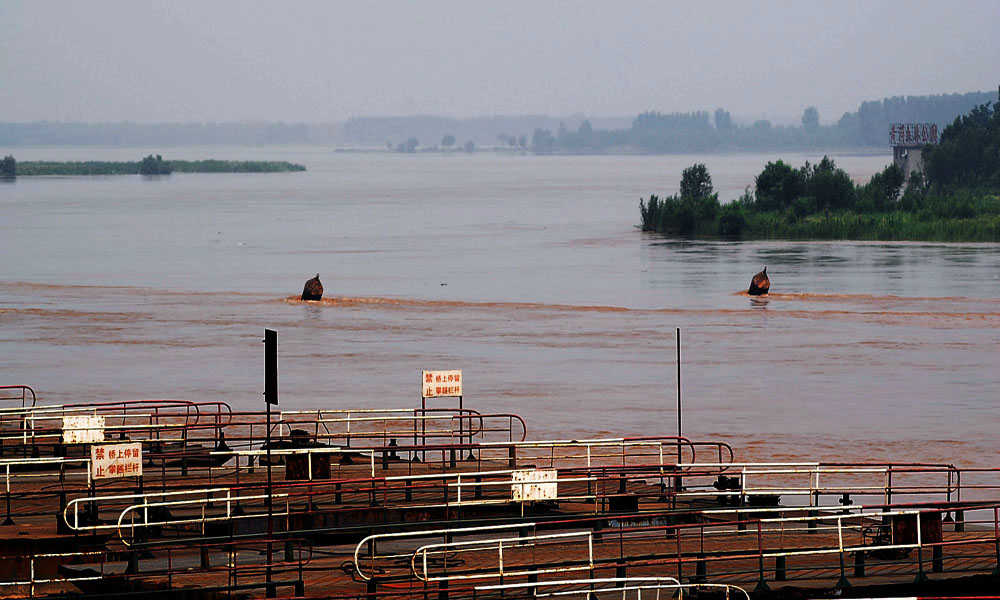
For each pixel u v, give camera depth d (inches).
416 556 1733.5
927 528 1808.6
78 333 5012.3
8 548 1765.5
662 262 7775.6
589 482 2021.4
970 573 1712.6
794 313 5590.6
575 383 4020.7
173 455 2151.8
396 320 5413.4
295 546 1850.4
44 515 1902.1
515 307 5792.3
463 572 1637.6
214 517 1838.1
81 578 1598.2
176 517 1884.8
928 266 7480.3
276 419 3437.5
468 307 5802.2
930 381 4055.1
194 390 3917.3
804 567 1720.0
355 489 1881.2
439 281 6811.0
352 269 7421.3
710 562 1781.5
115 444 1786.4
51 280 6811.0
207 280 6855.3
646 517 1854.1
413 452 2768.2
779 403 3715.6
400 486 2091.5
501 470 2218.3
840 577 1684.3
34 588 1675.7
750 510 1781.5
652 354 4581.7
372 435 2434.8
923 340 4862.2
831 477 2886.3
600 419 3499.0
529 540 1657.2
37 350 4613.7
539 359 4468.5
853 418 3508.9
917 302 5910.4
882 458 3058.6
